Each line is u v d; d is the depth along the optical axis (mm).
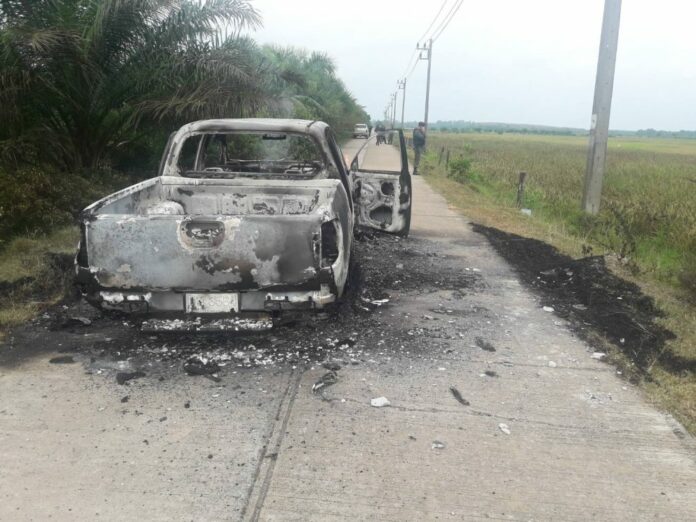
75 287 5652
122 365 4125
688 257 7742
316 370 4129
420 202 13430
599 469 3070
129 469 2939
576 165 31422
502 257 7973
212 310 4109
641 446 3307
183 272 3908
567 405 3758
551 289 6508
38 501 2682
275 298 4027
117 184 9781
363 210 6945
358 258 7457
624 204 12523
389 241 8664
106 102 9516
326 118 28781
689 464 3145
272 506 2693
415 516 2658
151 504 2684
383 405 3650
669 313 5602
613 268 7242
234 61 9695
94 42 8781
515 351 4625
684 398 3877
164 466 2971
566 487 2906
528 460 3125
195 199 5352
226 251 3871
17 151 7867
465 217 11398
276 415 3496
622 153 57031
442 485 2883
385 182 6938
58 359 4195
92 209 4164
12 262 6137
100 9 8484
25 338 4551
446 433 3361
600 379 4160
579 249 8539
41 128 8680
